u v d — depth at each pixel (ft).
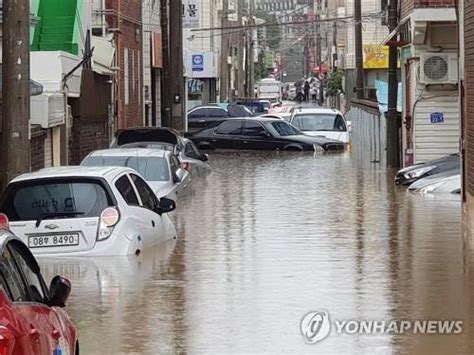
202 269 51.21
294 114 172.14
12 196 52.49
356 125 186.19
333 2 353.92
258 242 61.82
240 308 41.86
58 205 52.42
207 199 90.33
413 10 105.29
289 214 77.92
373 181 107.45
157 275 49.34
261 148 158.40
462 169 74.43
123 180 55.42
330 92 314.35
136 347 35.73
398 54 133.90
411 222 71.61
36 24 95.14
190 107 247.50
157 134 99.71
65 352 26.43
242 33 396.16
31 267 27.09
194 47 281.13
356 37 198.39
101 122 117.29
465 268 51.26
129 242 52.65
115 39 139.44
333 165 132.05
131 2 153.69
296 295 44.55
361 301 43.11
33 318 23.61
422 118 111.24
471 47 70.64
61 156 91.50
